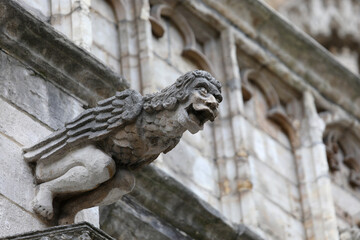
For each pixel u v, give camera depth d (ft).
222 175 38.24
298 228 39.58
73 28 33.65
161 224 34.63
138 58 37.24
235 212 37.70
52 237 26.84
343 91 43.75
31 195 28.71
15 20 30.48
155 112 28.07
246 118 40.11
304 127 41.91
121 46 37.32
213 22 40.75
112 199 28.86
